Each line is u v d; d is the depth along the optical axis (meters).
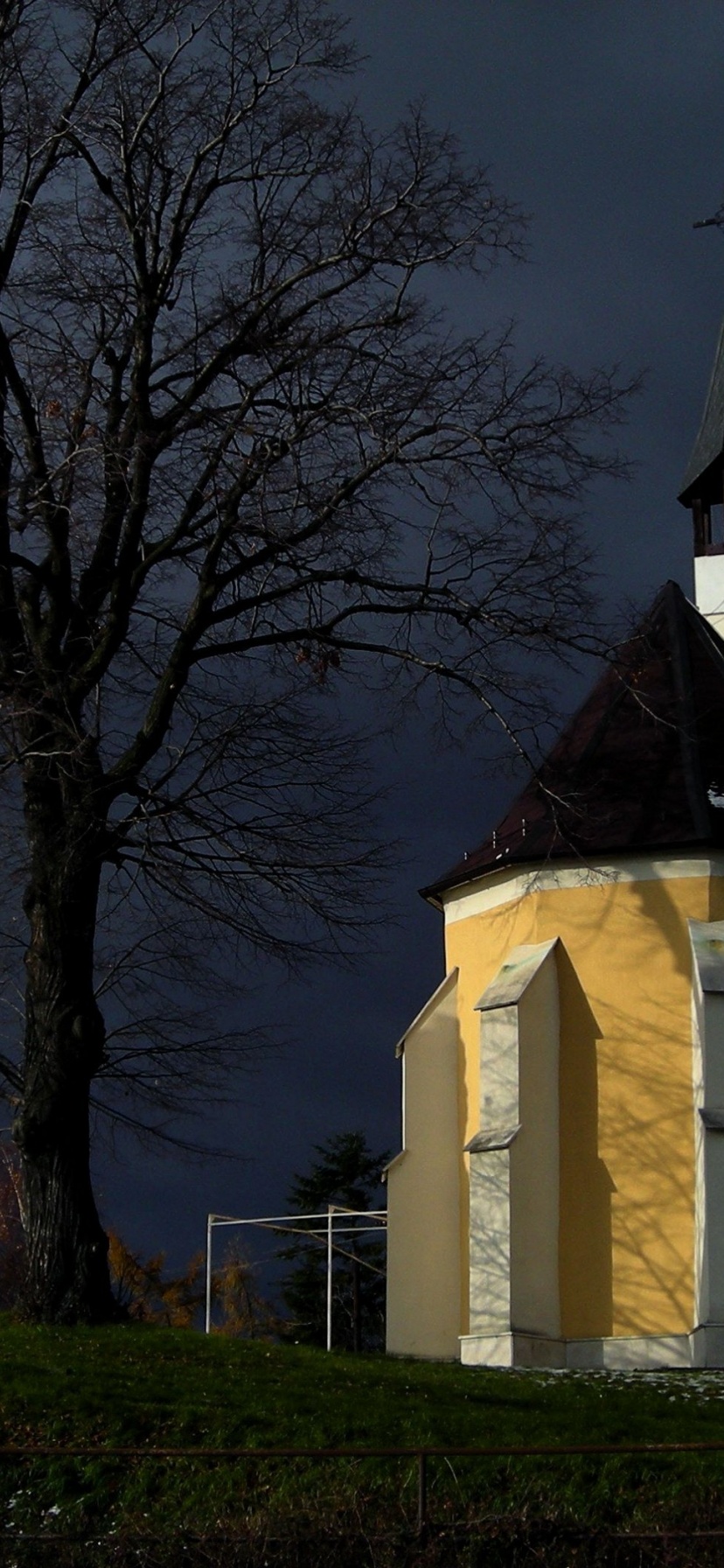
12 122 21.89
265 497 21.41
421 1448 13.25
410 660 22.97
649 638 26.33
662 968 24.27
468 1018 26.61
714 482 31.58
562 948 24.94
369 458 22.22
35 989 20.98
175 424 21.89
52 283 21.78
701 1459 15.34
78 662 22.16
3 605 22.30
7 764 20.30
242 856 21.69
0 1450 12.66
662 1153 23.66
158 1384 17.45
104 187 22.14
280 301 22.52
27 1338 19.09
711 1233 22.09
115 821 21.19
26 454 21.94
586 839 24.95
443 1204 26.31
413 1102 26.67
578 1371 21.02
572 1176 24.06
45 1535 13.73
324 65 22.77
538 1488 14.75
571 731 27.34
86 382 21.59
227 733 22.05
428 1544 13.22
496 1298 23.16
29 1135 20.48
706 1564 12.95
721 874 24.45
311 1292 52.88
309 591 23.03
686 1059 23.84
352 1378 18.50
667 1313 23.09
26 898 21.33
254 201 22.75
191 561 22.77
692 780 25.42
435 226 22.42
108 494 21.58
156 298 22.08
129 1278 49.31
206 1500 14.88
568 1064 24.50
